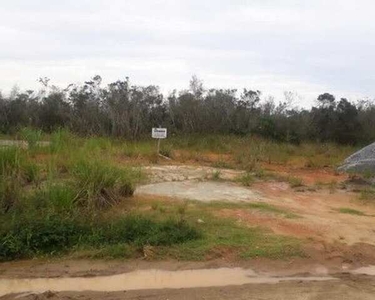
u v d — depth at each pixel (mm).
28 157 9719
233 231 7633
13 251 6496
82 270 6246
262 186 11422
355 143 25891
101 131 20906
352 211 9594
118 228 7148
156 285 5926
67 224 7059
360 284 6156
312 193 11180
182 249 6867
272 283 6105
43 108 25219
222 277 6230
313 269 6617
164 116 24172
